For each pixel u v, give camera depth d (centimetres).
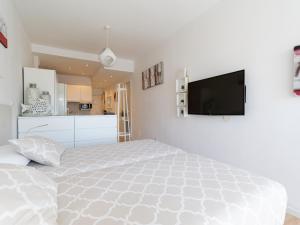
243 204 82
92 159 157
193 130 304
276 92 185
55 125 273
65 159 157
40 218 58
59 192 94
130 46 406
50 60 448
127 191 94
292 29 172
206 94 264
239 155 226
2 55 185
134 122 528
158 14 277
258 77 202
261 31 198
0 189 57
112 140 317
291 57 173
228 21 235
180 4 252
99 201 84
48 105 303
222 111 237
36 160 134
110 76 578
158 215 72
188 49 309
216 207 78
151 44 395
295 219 167
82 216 73
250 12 209
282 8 179
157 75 399
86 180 110
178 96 329
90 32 334
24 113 277
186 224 67
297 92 163
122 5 252
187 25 308
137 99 505
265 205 88
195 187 98
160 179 110
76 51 432
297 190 170
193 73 299
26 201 58
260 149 201
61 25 306
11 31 225
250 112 211
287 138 177
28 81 303
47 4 246
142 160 158
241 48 220
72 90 635
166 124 379
